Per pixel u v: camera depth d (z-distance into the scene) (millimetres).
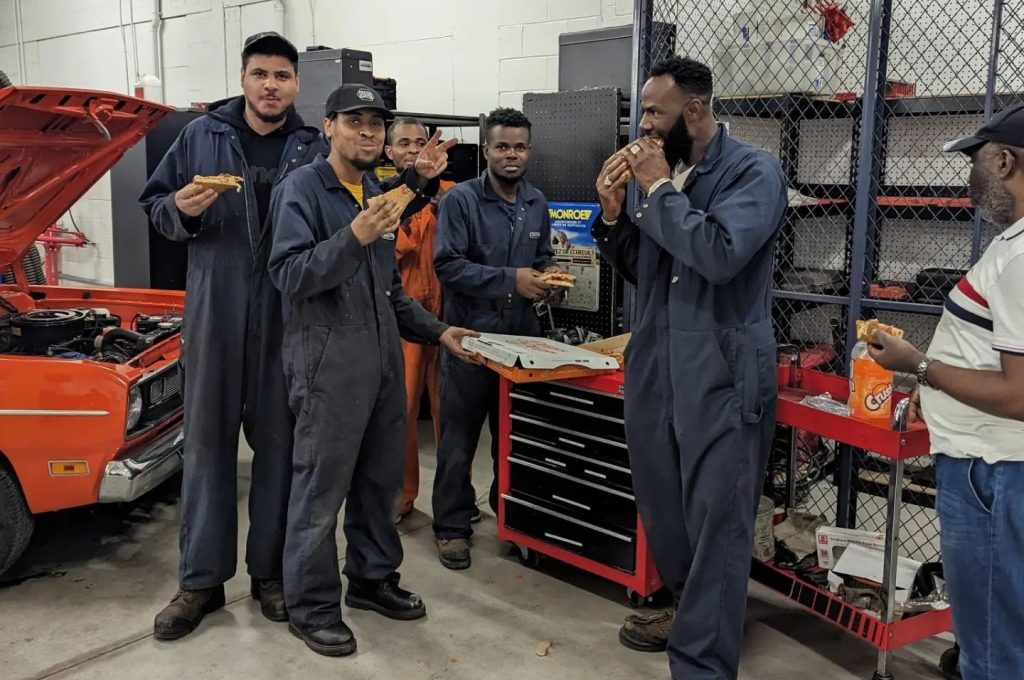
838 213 4055
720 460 2248
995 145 1710
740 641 2357
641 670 2578
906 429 2266
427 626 2820
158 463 3057
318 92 4805
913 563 2645
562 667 2592
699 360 2238
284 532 2805
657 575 2881
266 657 2621
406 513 3707
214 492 2734
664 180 2176
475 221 3180
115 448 2934
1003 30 3645
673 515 2451
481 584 3121
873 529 3564
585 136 3588
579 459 2980
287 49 2652
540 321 3572
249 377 2730
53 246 7164
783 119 3973
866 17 3734
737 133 4016
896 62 3967
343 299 2512
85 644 2684
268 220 2611
